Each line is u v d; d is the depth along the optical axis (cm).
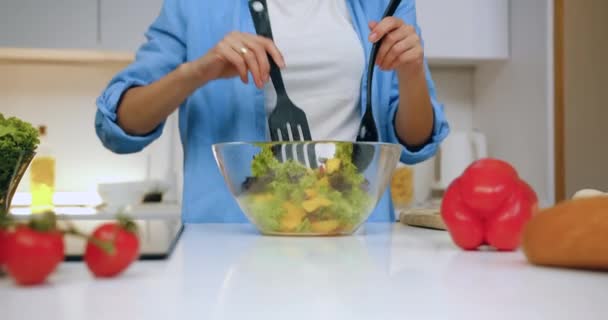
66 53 231
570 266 54
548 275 51
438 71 255
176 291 43
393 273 52
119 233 48
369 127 102
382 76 121
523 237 57
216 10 121
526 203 65
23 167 102
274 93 117
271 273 51
